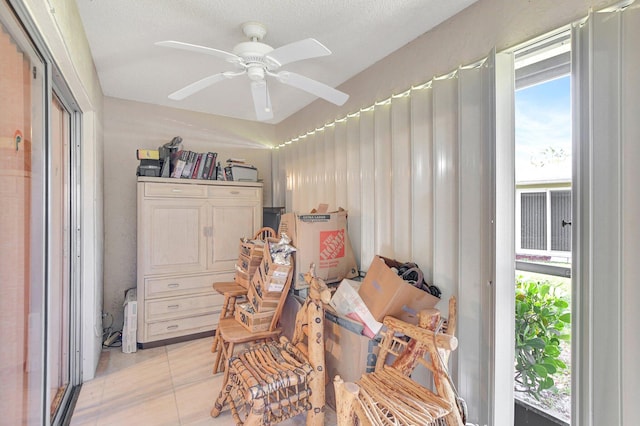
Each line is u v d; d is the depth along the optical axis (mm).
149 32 1995
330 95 1965
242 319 2242
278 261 2090
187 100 3295
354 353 1816
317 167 3182
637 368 1200
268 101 2160
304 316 1924
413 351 1566
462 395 1786
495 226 1620
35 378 1303
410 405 1347
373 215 2496
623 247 1229
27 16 1136
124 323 2852
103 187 3070
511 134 1678
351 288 1893
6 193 1058
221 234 3260
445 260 1915
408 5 1766
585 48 1322
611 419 1255
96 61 2377
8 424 1096
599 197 1285
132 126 3301
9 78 1058
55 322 1883
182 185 3059
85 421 1892
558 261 1716
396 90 2256
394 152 2246
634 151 1203
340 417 1282
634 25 1200
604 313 1274
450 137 1896
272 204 4094
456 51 1857
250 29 1896
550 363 1739
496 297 1635
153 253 2926
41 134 1339
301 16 1848
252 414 1529
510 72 1671
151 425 1866
